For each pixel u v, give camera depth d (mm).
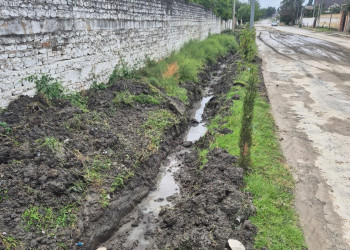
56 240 4043
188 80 12898
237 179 5438
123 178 5586
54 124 5949
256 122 8148
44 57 6578
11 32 5629
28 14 5988
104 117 7328
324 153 6848
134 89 9336
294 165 6328
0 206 4055
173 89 11117
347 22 41812
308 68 16781
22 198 4254
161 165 7008
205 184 5547
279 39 33938
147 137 7199
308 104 10312
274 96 11273
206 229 4363
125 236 4820
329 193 5383
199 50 18734
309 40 32219
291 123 8609
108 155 5980
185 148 7934
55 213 4371
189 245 4105
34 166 4750
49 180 4668
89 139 6098
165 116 8531
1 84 5562
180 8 17672
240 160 5812
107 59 9398
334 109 9797
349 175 5957
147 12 12352
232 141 7035
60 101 6801
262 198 5074
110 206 5000
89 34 8250
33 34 6176
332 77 14531
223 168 5805
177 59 14523
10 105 5766
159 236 4676
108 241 4711
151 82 10547
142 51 12211
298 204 5070
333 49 24594
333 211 4914
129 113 8125
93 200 4875
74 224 4367
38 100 6316
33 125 5625
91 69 8531
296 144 7281
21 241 3779
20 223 3969
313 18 60188
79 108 6969
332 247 4191
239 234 4285
